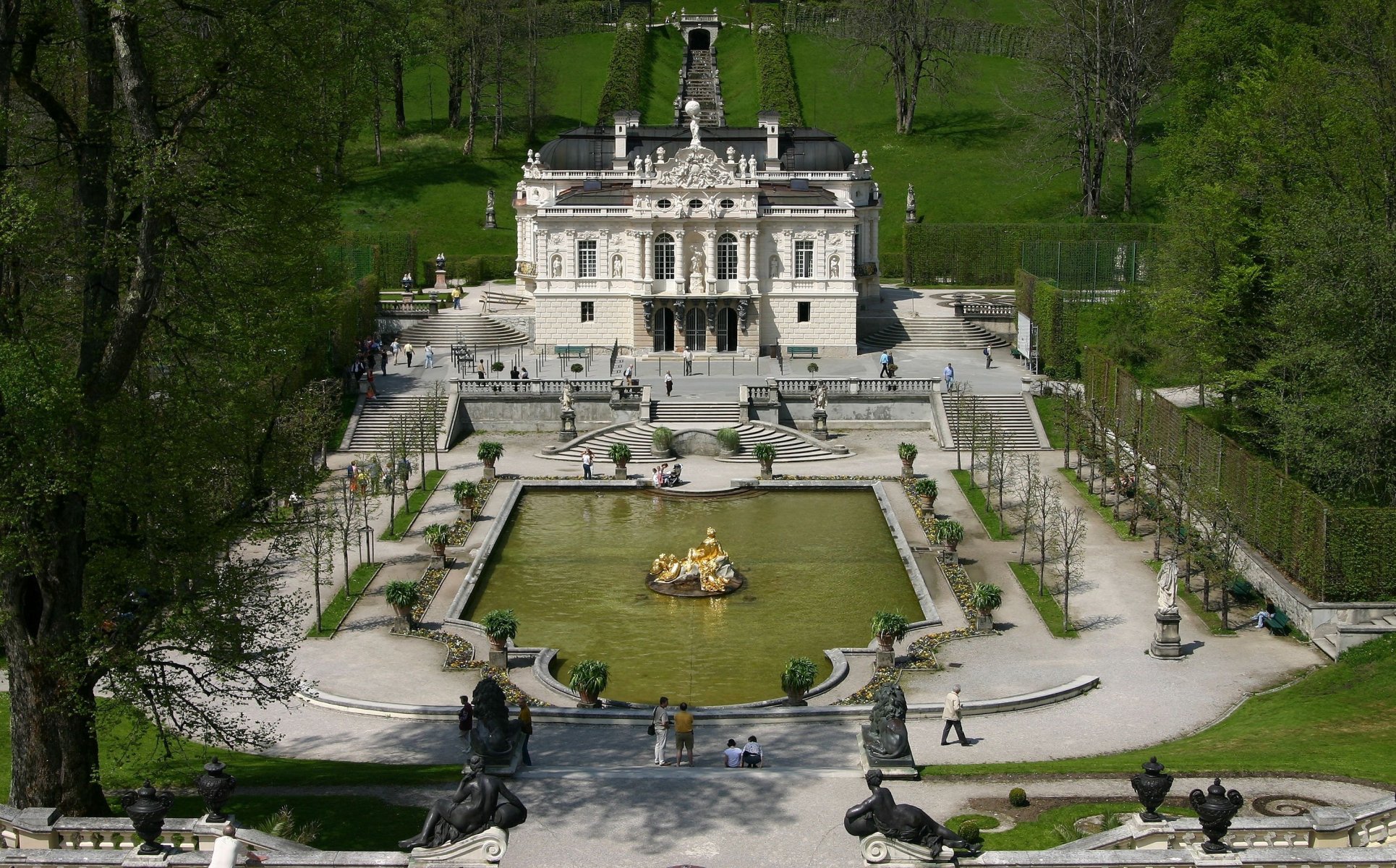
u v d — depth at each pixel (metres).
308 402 55.47
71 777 46.88
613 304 139.62
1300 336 90.25
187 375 49.66
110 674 47.53
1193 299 103.56
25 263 47.47
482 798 38.81
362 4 54.06
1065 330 129.50
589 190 145.62
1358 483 88.62
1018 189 194.00
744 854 43.41
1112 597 83.06
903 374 131.00
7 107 45.19
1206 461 92.75
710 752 59.06
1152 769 40.94
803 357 139.50
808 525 98.31
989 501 101.12
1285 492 80.81
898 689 52.72
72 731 46.97
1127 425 110.62
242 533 50.03
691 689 70.38
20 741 46.94
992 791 50.72
